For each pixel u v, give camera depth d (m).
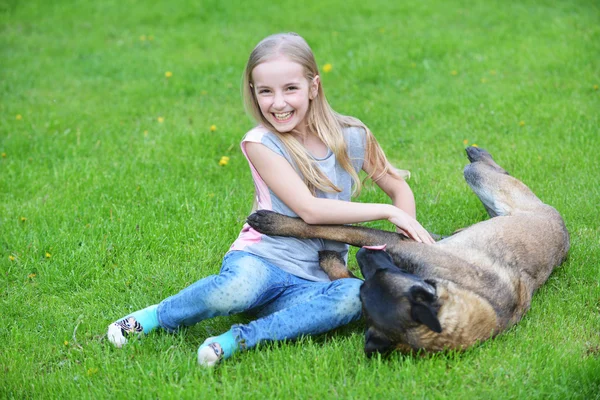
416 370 2.90
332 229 3.48
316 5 9.58
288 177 3.37
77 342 3.35
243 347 3.07
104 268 4.01
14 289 3.84
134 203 4.71
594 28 7.91
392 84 6.96
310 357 3.04
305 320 3.12
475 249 3.43
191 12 9.59
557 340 3.21
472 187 4.24
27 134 5.93
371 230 3.51
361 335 3.25
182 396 2.80
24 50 8.47
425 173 5.14
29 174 5.19
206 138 5.71
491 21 8.58
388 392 2.81
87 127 6.16
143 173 5.16
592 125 5.65
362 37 8.28
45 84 7.34
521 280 3.42
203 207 4.59
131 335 3.24
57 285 3.85
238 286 3.12
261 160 3.41
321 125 3.50
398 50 7.72
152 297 3.71
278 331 3.11
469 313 3.03
